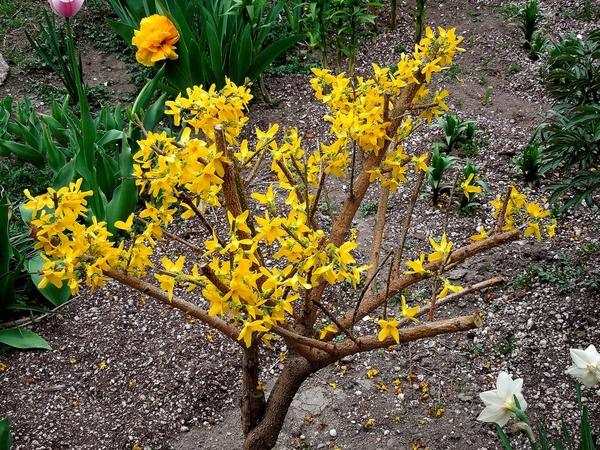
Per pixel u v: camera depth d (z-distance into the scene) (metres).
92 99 5.18
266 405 2.37
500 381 1.87
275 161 2.07
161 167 1.72
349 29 4.98
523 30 5.45
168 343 3.43
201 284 1.72
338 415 3.02
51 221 1.71
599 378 1.95
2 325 3.51
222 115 1.91
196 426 3.05
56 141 4.77
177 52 4.37
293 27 5.38
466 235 3.91
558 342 3.26
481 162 4.45
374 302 2.17
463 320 1.83
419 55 2.16
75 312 3.62
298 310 3.20
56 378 3.29
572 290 3.49
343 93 2.11
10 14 6.11
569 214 3.98
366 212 4.13
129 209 3.76
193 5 4.92
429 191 4.24
